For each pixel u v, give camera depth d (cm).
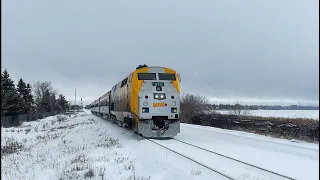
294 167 963
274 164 1010
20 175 1087
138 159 1136
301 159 1095
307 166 977
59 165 1164
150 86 1742
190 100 3962
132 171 949
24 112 5678
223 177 838
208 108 3925
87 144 1686
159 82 1761
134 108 1733
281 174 856
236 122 2522
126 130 2364
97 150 1409
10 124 4056
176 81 1798
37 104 8369
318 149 1309
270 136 1888
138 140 1691
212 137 1828
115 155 1245
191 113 3775
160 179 848
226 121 2703
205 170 923
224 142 1578
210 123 2998
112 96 2966
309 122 1784
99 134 2184
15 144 2050
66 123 4250
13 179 1040
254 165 970
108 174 942
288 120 1967
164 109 1731
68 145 1736
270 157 1138
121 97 2230
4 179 1058
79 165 1096
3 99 4450
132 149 1378
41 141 2177
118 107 2402
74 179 924
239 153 1230
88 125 3291
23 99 5741
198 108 3881
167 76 1789
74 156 1305
